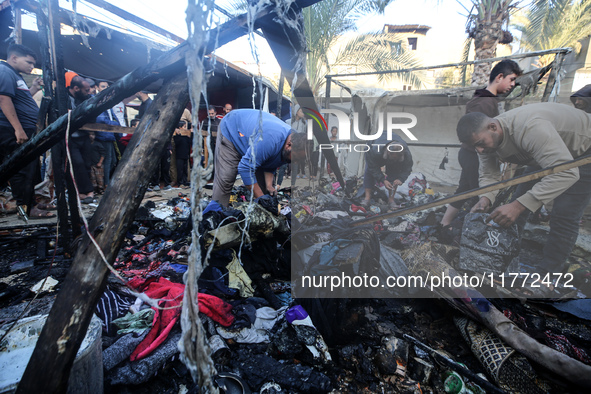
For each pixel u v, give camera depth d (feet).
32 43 15.21
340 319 5.15
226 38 2.62
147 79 2.61
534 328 4.95
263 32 2.83
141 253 8.20
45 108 6.40
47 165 11.90
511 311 5.13
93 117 3.14
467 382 4.28
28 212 9.57
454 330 5.33
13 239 8.57
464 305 4.79
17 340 3.24
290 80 3.58
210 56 2.40
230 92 25.09
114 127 8.92
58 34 6.41
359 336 5.10
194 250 2.07
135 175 2.34
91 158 14.17
